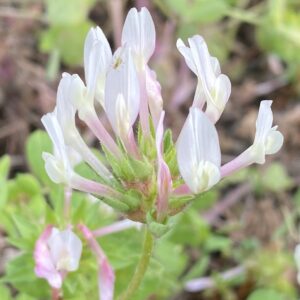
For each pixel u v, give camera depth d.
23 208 0.14
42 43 0.19
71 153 0.11
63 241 0.10
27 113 0.20
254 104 0.22
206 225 0.17
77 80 0.08
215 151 0.08
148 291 0.12
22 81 0.20
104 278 0.11
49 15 0.19
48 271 0.10
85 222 0.12
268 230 0.19
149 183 0.09
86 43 0.09
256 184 0.20
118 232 0.12
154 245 0.10
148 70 0.09
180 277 0.18
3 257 0.17
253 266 0.18
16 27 0.21
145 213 0.09
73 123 0.09
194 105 0.09
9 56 0.20
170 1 0.19
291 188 0.20
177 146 0.08
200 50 0.08
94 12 0.22
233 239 0.19
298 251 0.13
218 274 0.18
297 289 0.18
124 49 0.08
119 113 0.08
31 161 0.14
